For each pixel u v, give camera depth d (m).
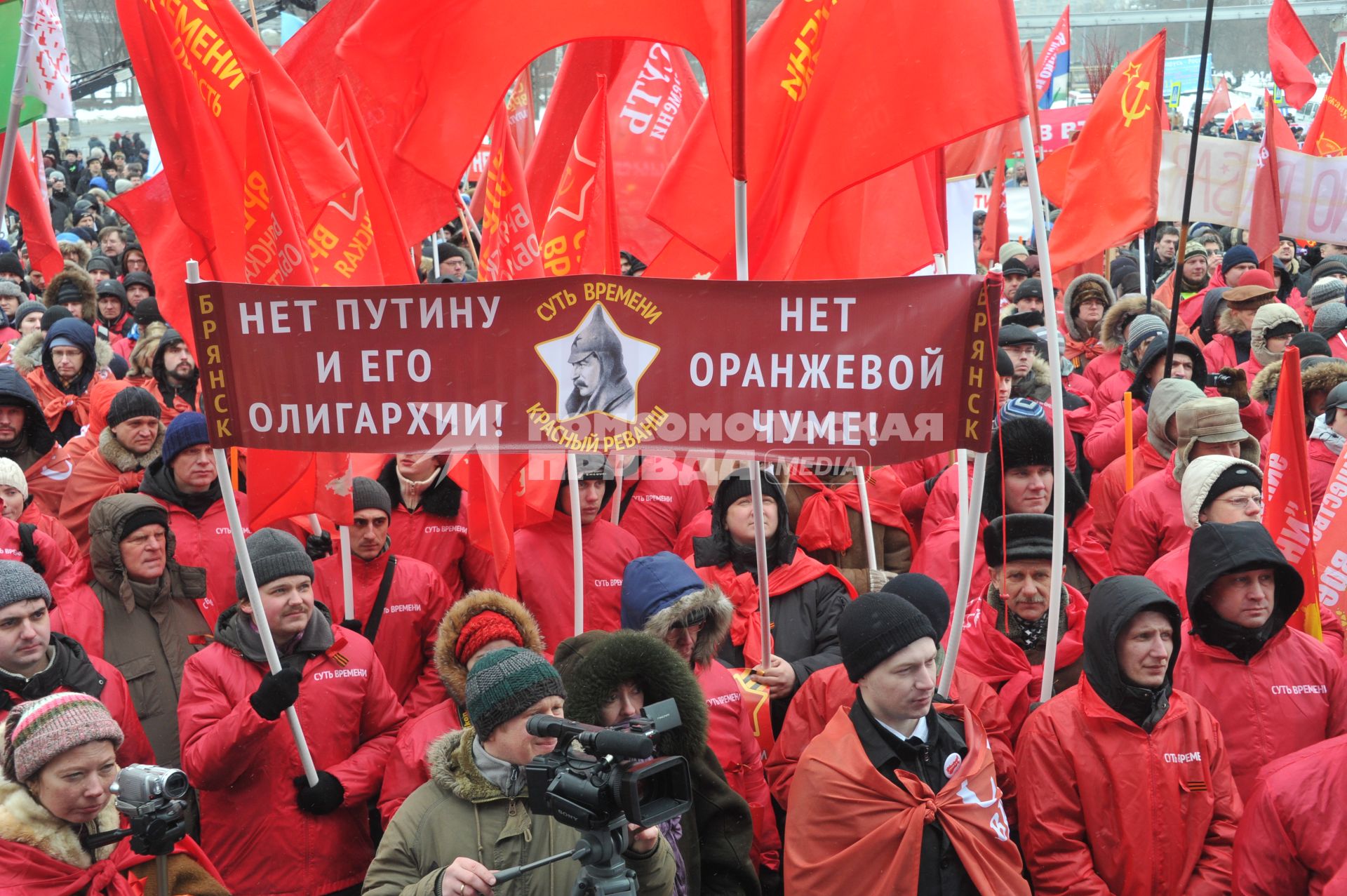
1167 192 8.06
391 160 5.84
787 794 3.87
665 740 3.10
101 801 3.06
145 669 4.52
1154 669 3.50
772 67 3.65
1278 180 7.85
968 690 3.95
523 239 4.79
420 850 2.93
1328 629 4.72
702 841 3.25
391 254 4.95
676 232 3.93
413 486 5.34
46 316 8.77
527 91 7.53
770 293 3.26
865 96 3.57
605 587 5.15
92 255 13.94
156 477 5.14
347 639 4.17
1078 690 3.66
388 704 4.18
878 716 3.40
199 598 4.78
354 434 3.38
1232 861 3.38
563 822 2.46
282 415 3.38
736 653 4.46
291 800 3.88
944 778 3.37
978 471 3.29
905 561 5.64
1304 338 7.62
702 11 3.57
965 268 4.89
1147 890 3.42
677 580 3.77
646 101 6.46
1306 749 3.32
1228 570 3.83
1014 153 7.45
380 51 3.69
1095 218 5.72
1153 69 5.50
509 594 4.45
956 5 3.46
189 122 4.05
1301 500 4.38
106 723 3.09
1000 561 4.21
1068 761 3.54
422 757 3.73
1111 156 5.66
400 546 5.29
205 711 3.88
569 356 3.32
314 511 4.10
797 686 4.17
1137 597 3.49
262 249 3.90
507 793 2.95
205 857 3.44
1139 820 3.45
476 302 3.32
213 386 3.38
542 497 4.80
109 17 35.47
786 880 3.38
